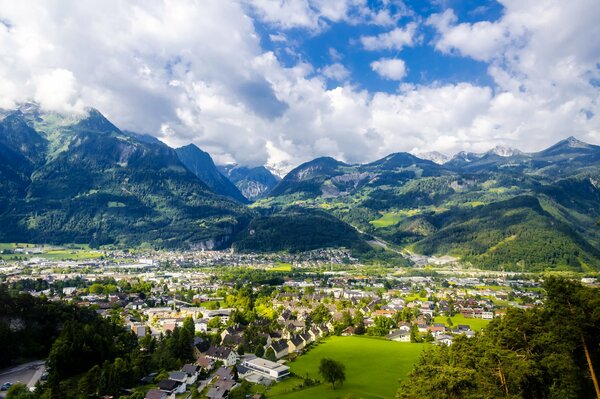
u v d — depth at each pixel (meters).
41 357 153.38
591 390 79.56
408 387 82.94
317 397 124.75
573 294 76.62
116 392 123.38
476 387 75.06
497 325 107.12
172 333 179.00
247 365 157.75
